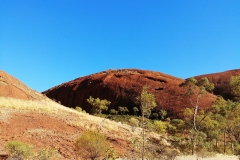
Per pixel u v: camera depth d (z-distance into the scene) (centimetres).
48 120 2333
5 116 2086
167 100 8338
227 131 4409
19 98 3428
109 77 10744
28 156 1262
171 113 7600
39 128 2045
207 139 3841
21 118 2175
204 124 3669
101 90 10000
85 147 1369
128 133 2791
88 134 1410
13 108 2552
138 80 10025
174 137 3600
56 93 11619
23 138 1706
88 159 1410
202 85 3111
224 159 2170
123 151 2011
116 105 8988
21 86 4006
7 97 3166
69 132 2156
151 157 1638
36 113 2523
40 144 1675
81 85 11062
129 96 9162
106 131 2598
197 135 2900
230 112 3272
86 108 9750
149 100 1518
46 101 3859
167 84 9412
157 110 7888
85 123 2622
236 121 3622
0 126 1827
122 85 9875
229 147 3953
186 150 2716
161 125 4062
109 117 6525
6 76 3947
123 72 11462
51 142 1770
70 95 10794
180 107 7781
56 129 2141
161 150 1839
